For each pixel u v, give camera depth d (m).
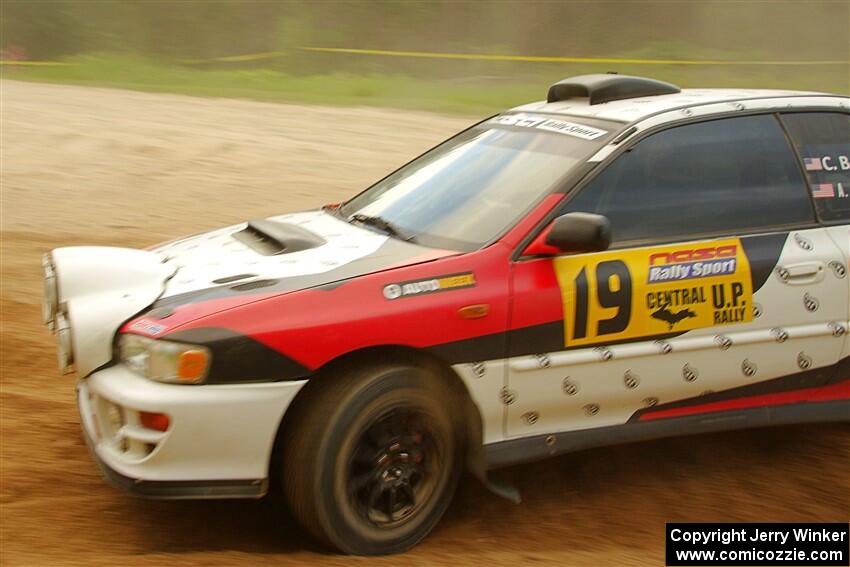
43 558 5.56
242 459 5.46
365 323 5.60
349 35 47.62
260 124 23.72
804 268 6.64
